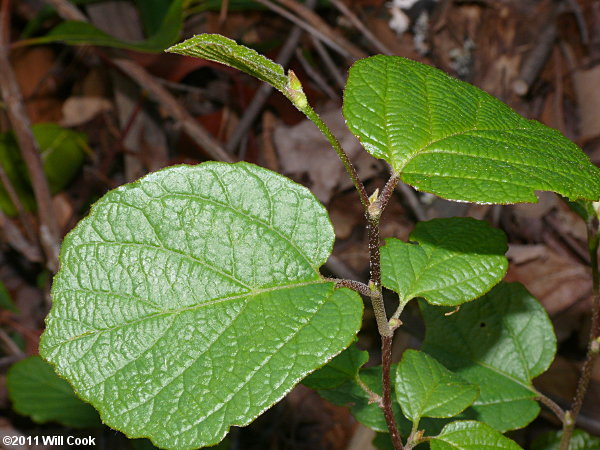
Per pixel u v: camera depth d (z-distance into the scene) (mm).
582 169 289
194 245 295
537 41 846
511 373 387
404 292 329
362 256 771
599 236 337
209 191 297
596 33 836
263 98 797
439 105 294
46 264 717
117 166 862
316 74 854
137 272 292
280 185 298
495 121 297
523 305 394
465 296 329
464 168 278
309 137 835
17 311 732
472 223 345
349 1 898
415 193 785
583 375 360
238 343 288
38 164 652
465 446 324
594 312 351
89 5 824
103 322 290
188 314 291
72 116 879
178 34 533
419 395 334
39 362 635
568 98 844
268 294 293
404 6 889
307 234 297
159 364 287
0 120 844
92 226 293
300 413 710
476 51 861
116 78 812
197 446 278
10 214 787
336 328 287
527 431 645
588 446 422
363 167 813
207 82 870
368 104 289
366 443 603
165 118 864
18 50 887
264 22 884
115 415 283
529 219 765
